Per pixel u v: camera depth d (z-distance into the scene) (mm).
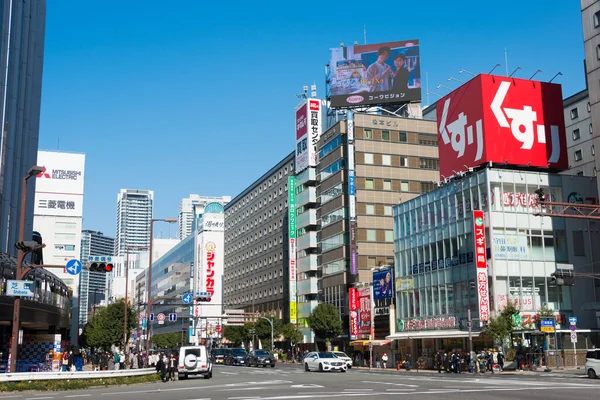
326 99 102188
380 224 82812
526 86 61281
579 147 86938
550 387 26500
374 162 84375
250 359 70250
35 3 68438
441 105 66188
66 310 58062
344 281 84938
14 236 58750
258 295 126000
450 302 58594
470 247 56281
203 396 23859
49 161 137625
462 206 58312
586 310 55312
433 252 62094
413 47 88188
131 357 60031
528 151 59688
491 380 33531
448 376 40344
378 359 69938
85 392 28719
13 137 57500
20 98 61344
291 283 101188
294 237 102438
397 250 68688
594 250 57031
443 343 58781
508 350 50531
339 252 87125
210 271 141625
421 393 23562
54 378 31719
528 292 53875
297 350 92875
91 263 29344
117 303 82375
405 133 86812
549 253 55438
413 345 63688
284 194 115938
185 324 150625
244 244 138250
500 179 55594
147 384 35188
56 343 47312
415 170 86062
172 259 170875
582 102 87000
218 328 126688
